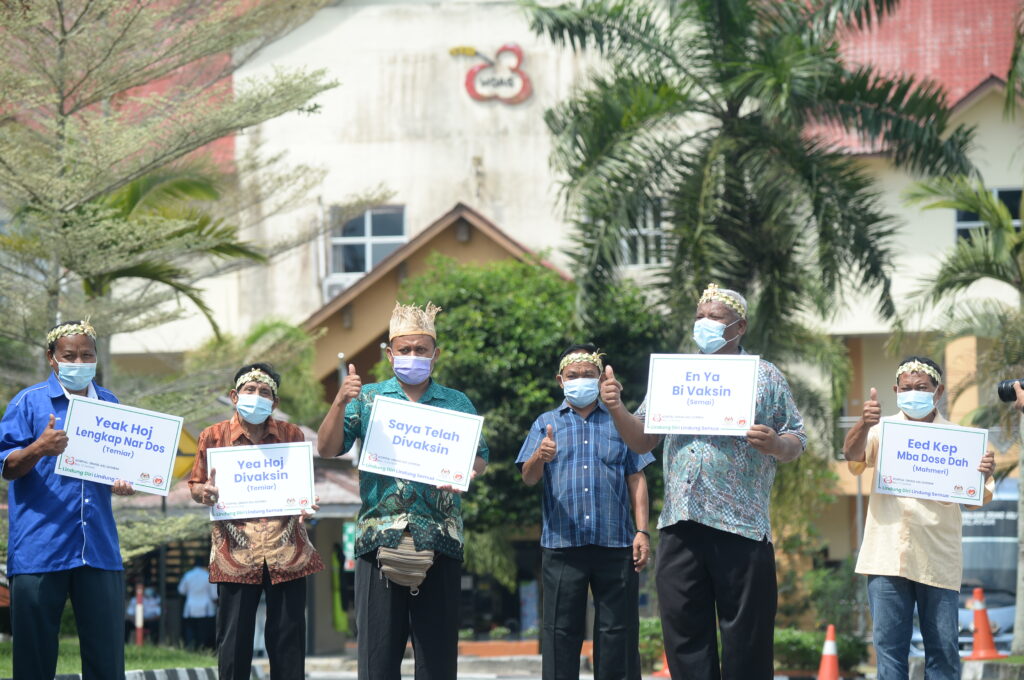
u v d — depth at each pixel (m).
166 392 21.66
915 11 40.06
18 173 18.41
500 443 28.11
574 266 22.33
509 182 39.97
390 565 8.97
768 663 8.20
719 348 8.52
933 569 9.62
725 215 22.22
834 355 26.80
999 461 25.97
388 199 25.48
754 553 8.18
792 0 23.22
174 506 25.84
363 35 40.75
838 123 22.94
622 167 22.33
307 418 32.59
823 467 27.58
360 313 35.41
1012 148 35.16
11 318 19.58
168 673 15.08
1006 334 22.33
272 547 9.91
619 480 9.91
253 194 23.56
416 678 9.20
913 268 34.66
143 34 19.45
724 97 22.45
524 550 34.09
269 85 19.70
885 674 9.67
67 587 8.92
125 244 19.42
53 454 8.50
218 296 38.91
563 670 9.79
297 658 9.93
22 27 18.36
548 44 40.28
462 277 29.20
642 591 31.64
